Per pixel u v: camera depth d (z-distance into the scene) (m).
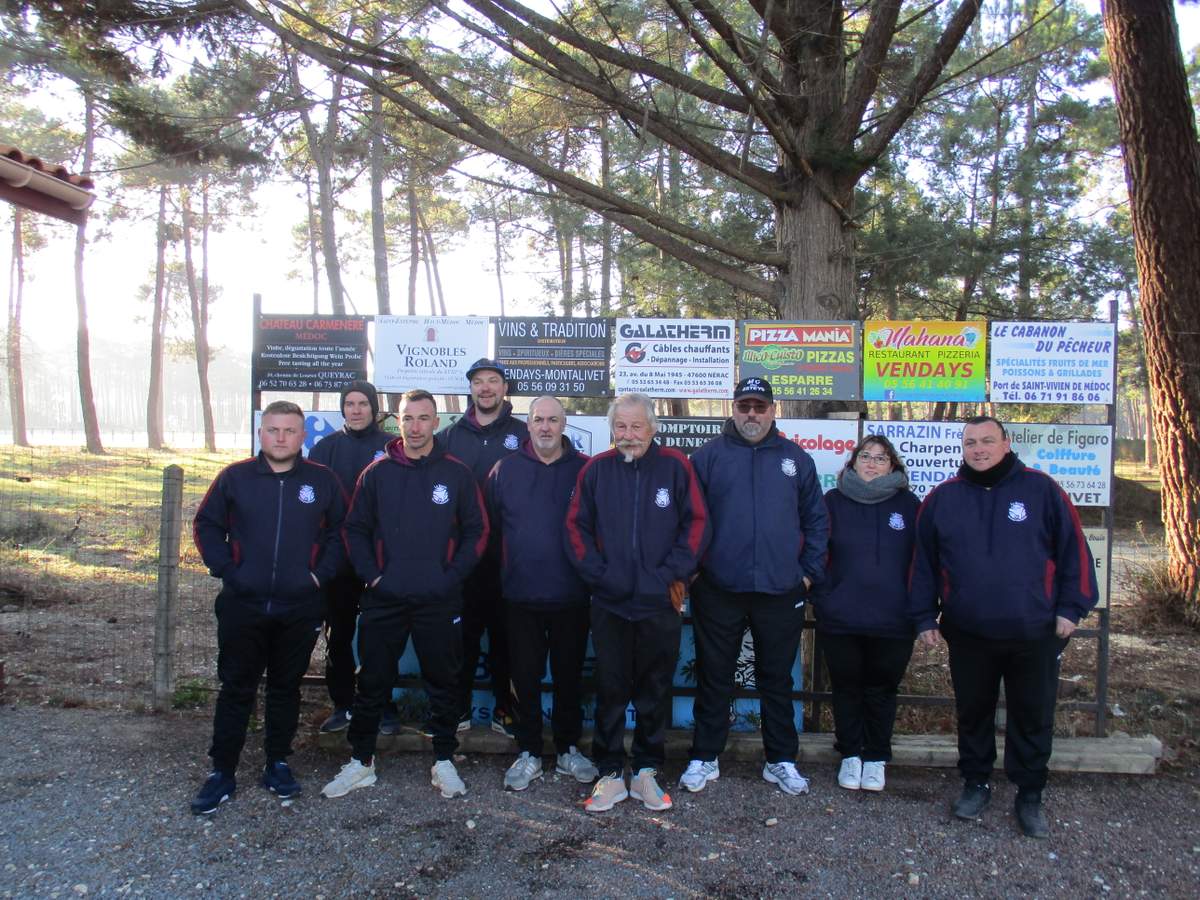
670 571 4.00
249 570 3.91
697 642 4.33
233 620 3.91
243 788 4.12
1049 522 3.87
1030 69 15.12
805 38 6.29
